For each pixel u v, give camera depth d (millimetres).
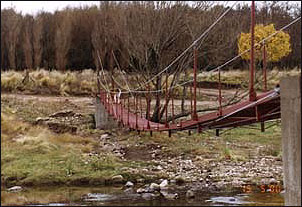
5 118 21875
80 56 37312
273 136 22625
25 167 16250
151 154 19484
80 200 12695
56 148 18984
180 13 23922
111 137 22266
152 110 24906
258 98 9664
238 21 24688
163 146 20516
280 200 12312
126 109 24375
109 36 31000
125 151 19953
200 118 12367
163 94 25438
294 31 28609
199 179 15430
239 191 13680
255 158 18844
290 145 8438
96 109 24344
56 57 36438
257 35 24062
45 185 14828
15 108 25594
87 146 19984
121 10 27641
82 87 31469
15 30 36469
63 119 25141
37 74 32062
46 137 19922
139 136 21969
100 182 14992
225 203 12078
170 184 14781
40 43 36281
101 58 32188
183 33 23766
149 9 24422
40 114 25438
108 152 19547
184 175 15984
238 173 16344
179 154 19422
